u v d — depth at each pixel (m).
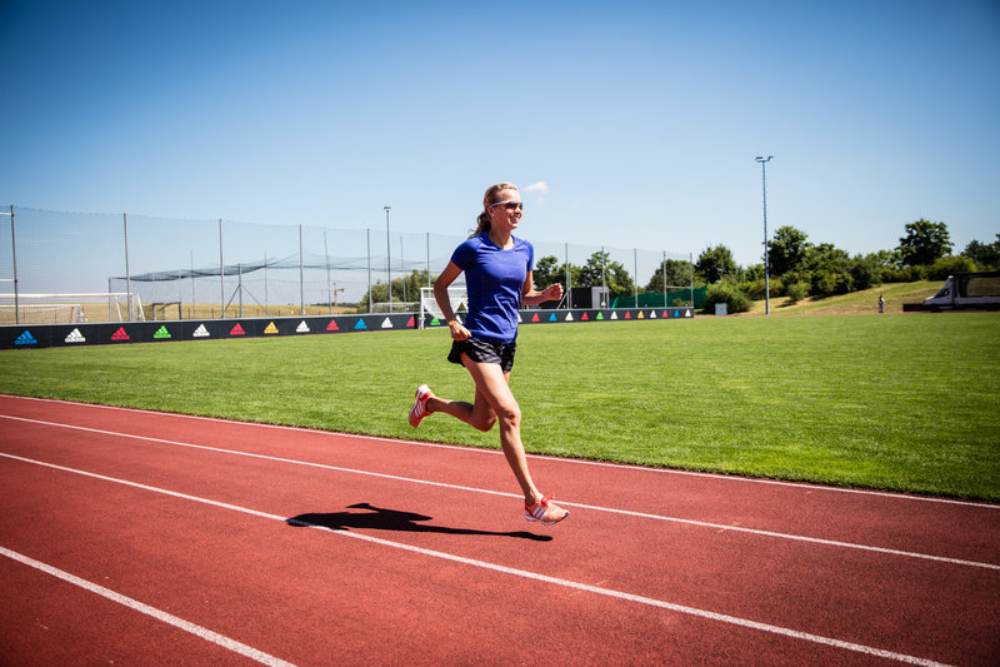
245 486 5.57
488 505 4.97
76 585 3.53
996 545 3.96
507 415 4.03
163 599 3.35
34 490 5.47
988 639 2.82
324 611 3.19
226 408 9.87
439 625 3.03
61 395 11.48
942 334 22.91
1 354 21.14
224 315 30.44
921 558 3.76
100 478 5.87
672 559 3.81
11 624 3.09
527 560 3.82
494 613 3.14
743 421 8.18
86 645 2.88
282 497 5.23
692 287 53.44
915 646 2.77
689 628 2.96
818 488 5.30
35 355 20.56
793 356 16.44
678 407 9.33
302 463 6.42
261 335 30.47
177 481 5.75
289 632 2.98
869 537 4.13
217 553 3.99
